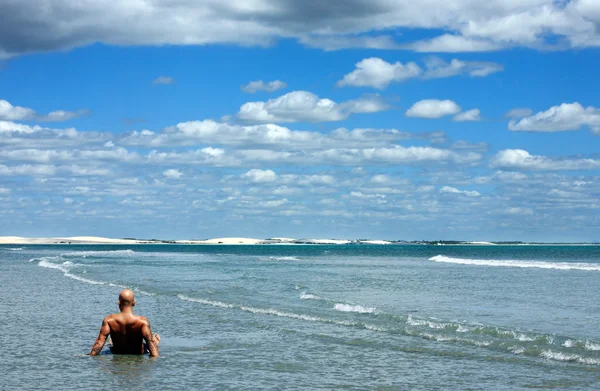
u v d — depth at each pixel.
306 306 22.41
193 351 13.73
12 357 12.71
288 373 11.47
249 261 78.31
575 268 56.19
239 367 11.97
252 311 20.98
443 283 35.50
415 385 10.58
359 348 14.15
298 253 143.62
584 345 14.27
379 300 24.98
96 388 10.04
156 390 9.97
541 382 10.84
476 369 11.92
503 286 32.88
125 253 122.69
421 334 16.00
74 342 14.59
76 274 42.47
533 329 17.03
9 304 23.12
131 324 13.10
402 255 124.19
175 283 34.19
